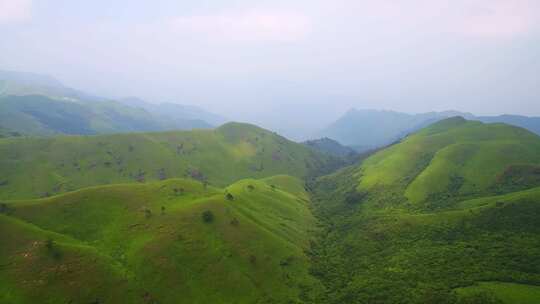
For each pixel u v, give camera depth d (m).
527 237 117.25
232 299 96.50
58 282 87.12
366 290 102.94
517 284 94.00
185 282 97.38
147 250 103.69
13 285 84.69
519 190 169.12
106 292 88.38
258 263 111.75
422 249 123.62
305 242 146.25
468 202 161.38
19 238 99.81
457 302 87.81
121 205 125.44
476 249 115.94
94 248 103.44
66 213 117.81
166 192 140.00
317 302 101.38
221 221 122.94
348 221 176.88
